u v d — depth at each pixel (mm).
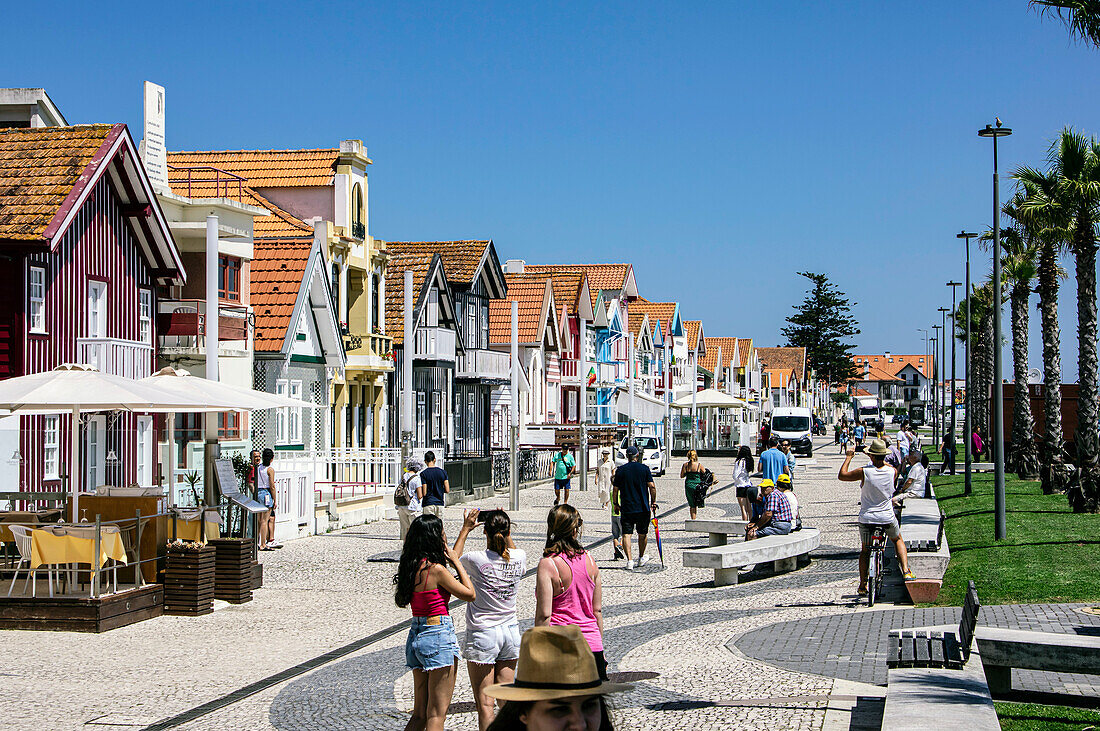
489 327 53250
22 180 22109
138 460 25125
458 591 8297
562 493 34094
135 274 24953
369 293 39219
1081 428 26156
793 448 74250
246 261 30891
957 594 15516
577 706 3938
